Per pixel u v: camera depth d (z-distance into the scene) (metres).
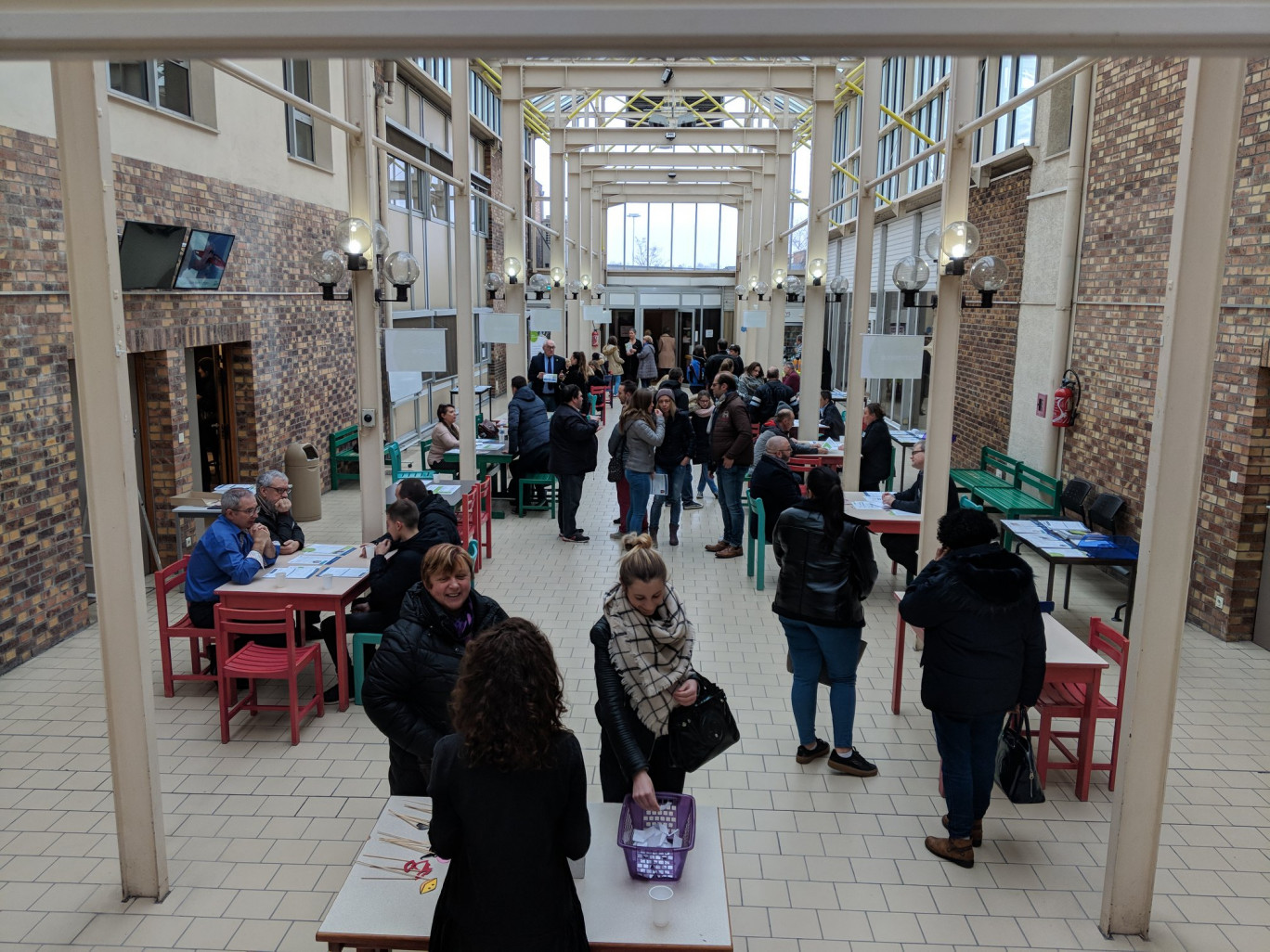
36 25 1.69
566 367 15.70
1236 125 3.24
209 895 3.84
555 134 16.80
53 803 4.60
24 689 5.89
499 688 2.26
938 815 4.55
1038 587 8.30
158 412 8.16
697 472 14.79
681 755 3.35
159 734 5.32
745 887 3.96
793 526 4.73
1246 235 6.59
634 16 1.66
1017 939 3.66
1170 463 3.42
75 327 3.53
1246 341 6.65
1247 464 6.69
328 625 5.83
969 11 1.64
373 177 6.29
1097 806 4.70
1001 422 11.06
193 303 8.50
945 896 3.92
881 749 5.23
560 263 17.08
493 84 19.39
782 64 13.54
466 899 2.33
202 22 1.68
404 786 3.64
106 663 3.66
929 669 4.05
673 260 33.47
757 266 22.38
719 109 17.00
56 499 6.57
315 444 11.62
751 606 7.81
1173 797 4.82
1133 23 1.64
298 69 11.14
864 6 1.64
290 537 6.56
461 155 9.09
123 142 7.40
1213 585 7.08
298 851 4.16
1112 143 8.32
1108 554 6.95
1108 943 3.66
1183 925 3.79
